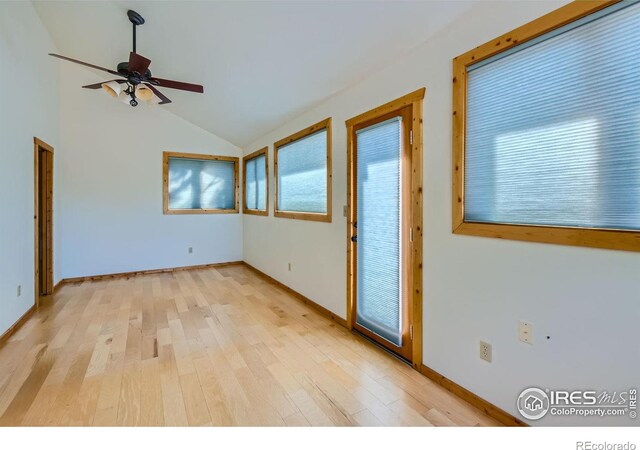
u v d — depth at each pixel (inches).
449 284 82.4
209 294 168.1
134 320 130.1
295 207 167.0
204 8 103.5
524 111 65.6
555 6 59.7
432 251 87.2
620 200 53.0
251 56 123.5
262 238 210.5
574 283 58.0
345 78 116.8
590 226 56.4
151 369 91.7
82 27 139.6
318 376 89.1
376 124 108.2
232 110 181.3
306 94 137.9
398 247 99.8
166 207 219.9
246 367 93.7
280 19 98.7
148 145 212.8
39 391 80.1
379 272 108.7
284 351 104.2
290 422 70.2
